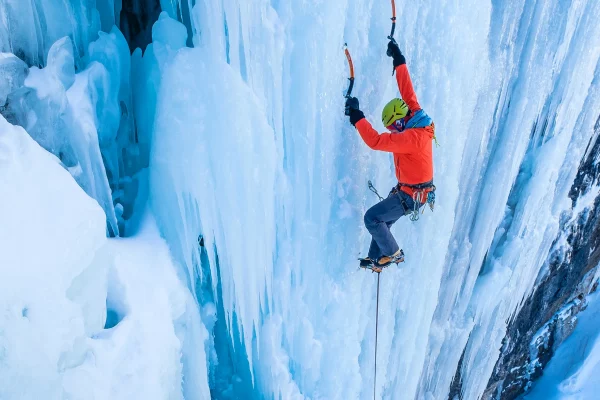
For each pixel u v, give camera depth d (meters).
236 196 3.54
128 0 3.52
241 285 3.81
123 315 3.14
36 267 2.40
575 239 8.35
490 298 6.52
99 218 2.86
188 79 3.27
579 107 6.41
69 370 2.64
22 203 2.46
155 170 3.46
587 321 9.98
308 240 4.05
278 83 3.55
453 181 4.66
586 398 9.27
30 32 2.97
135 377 3.04
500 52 5.15
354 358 4.64
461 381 7.40
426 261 4.79
